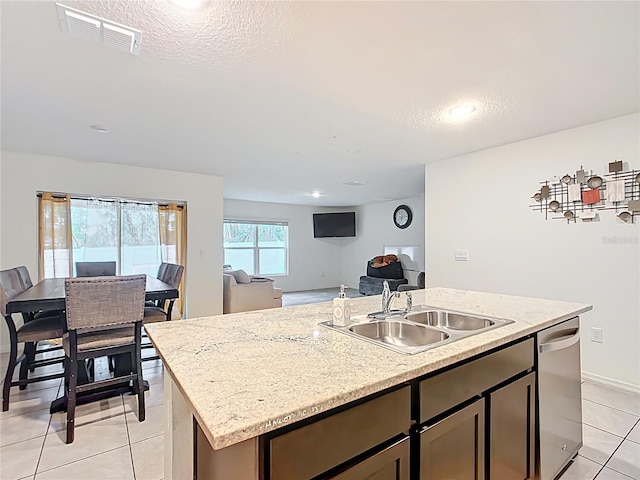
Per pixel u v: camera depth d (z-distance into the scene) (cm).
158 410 243
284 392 89
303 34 166
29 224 390
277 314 180
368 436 97
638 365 265
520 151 334
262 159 407
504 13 151
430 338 155
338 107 254
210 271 505
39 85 219
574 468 182
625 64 194
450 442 119
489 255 360
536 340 162
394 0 143
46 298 247
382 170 465
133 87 221
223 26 159
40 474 175
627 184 269
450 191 398
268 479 79
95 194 424
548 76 208
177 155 392
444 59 189
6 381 243
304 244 902
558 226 308
